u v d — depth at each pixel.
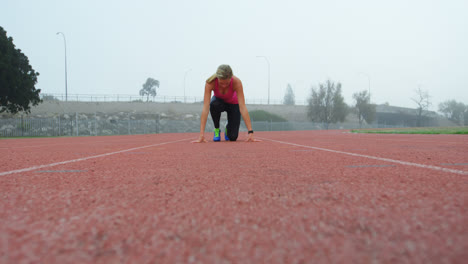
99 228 0.67
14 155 2.97
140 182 1.29
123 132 30.66
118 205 0.89
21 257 0.50
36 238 0.60
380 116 68.00
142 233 0.63
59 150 3.71
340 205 0.85
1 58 21.41
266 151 3.11
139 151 3.28
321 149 3.38
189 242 0.57
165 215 0.77
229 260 0.48
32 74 24.30
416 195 0.98
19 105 24.12
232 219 0.73
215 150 3.32
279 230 0.64
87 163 2.10
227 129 5.90
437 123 70.81
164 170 1.68
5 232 0.64
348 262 0.47
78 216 0.77
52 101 37.09
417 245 0.54
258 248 0.54
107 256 0.51
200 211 0.81
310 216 0.74
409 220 0.70
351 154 2.68
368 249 0.52
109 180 1.35
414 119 68.12
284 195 1.00
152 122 33.00
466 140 5.88
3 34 21.94
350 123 55.59
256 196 0.99
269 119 48.66
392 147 3.72
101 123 29.58
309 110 52.66
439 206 0.83
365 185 1.17
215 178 1.38
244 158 2.36
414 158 2.29
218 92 5.25
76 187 1.19
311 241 0.57
